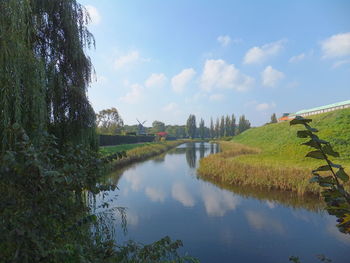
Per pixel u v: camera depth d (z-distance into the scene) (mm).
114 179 13898
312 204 8648
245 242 6090
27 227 1774
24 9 4113
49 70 5004
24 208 1892
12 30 3820
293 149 19828
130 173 16094
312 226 6938
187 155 30078
